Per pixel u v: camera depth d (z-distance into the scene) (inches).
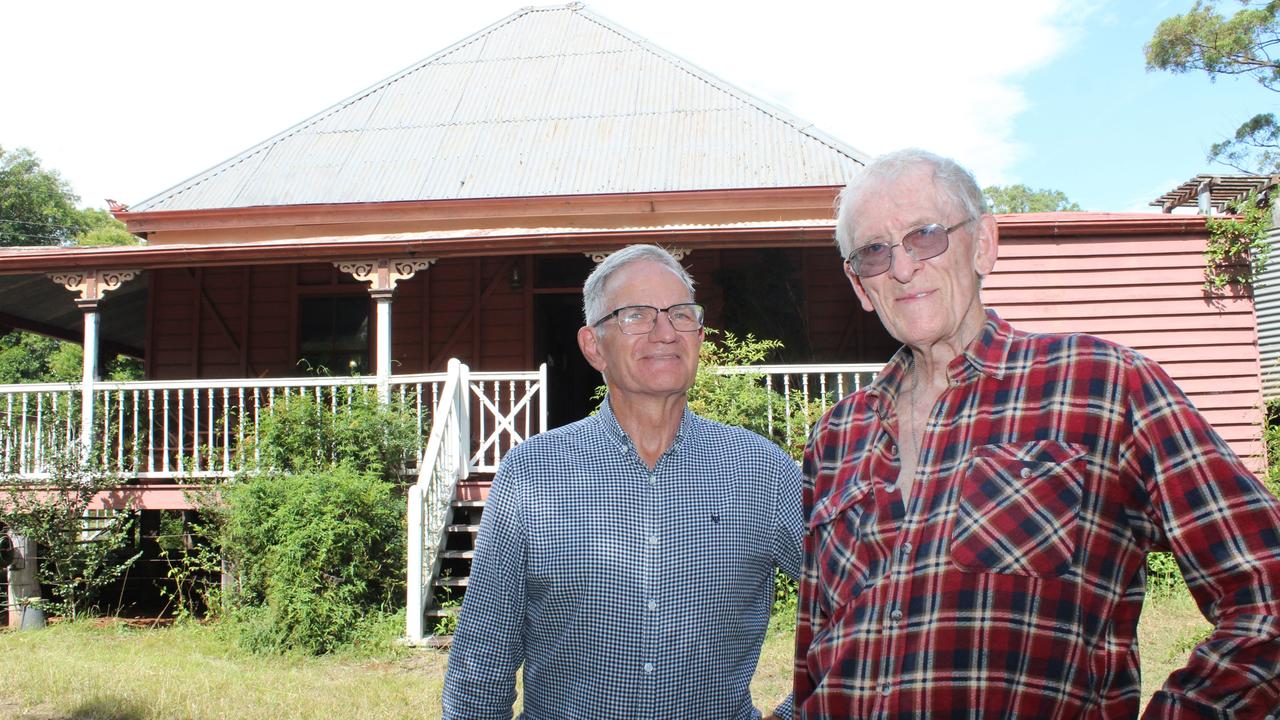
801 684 83.2
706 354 337.1
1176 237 358.6
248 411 485.4
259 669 265.1
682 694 87.7
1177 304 354.3
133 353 647.1
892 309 77.0
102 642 306.2
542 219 493.7
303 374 490.0
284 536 298.0
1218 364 351.6
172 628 330.3
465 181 517.7
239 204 509.7
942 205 75.9
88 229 2119.8
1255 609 56.2
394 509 319.9
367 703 225.3
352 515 305.3
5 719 216.2
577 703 88.6
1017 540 64.9
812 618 83.6
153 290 501.7
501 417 360.5
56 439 353.7
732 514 92.0
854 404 82.9
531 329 483.5
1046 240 358.3
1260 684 54.4
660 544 89.4
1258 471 341.1
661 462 92.9
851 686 70.6
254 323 497.0
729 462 95.0
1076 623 63.9
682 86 597.9
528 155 537.6
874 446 77.4
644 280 94.9
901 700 67.1
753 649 94.7
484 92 615.2
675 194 482.0
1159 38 937.5
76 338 593.6
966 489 67.8
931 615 67.1
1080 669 63.7
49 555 350.6
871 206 77.9
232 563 331.6
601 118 570.3
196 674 255.6
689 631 88.2
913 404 79.0
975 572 66.0
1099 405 65.7
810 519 81.0
